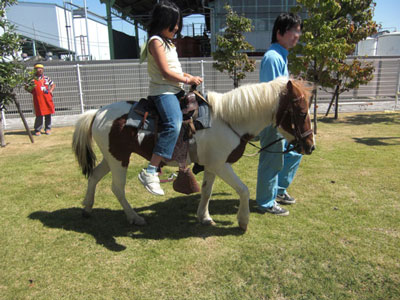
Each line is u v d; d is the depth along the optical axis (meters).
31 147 6.58
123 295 2.15
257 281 2.27
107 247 2.75
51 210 3.51
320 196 3.78
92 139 3.09
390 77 10.73
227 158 2.73
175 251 2.68
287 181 3.54
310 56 7.34
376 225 3.05
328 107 10.25
